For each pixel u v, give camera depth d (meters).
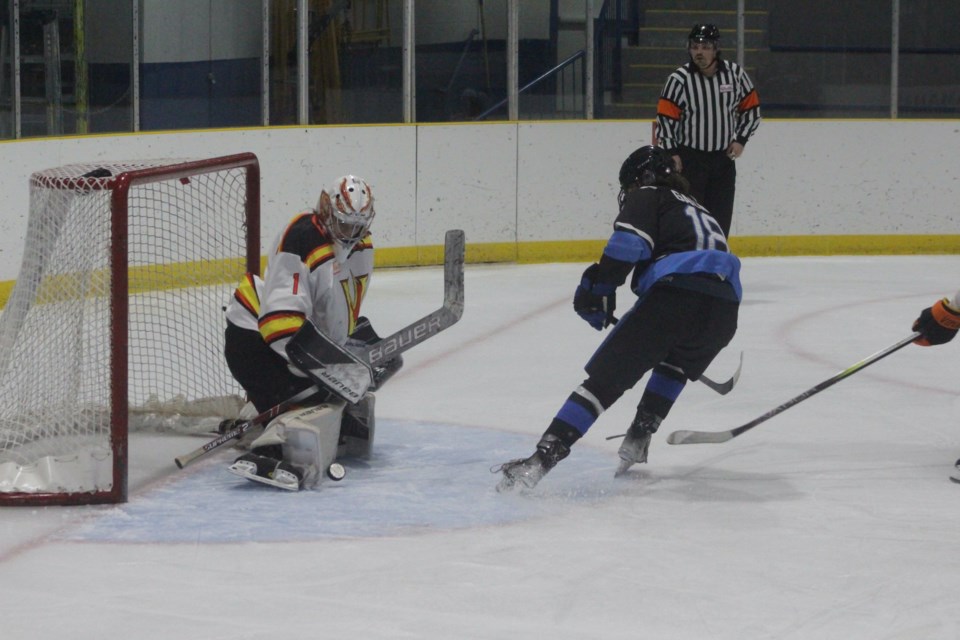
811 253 21.36
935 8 22.09
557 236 20.41
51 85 16.95
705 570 6.40
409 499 7.67
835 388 11.15
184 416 9.55
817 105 22.58
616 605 5.90
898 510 7.53
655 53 21.83
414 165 19.36
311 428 7.78
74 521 7.18
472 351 12.97
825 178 21.22
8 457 7.70
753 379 11.57
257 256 9.72
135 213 14.61
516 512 7.41
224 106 18.91
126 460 7.51
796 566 6.48
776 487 8.04
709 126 15.88
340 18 19.33
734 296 7.77
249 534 6.93
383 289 17.38
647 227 7.60
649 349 7.58
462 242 7.83
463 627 5.61
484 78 20.42
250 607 5.83
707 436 8.14
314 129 18.59
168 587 6.09
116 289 7.41
